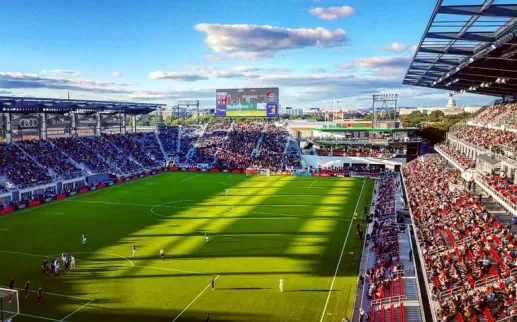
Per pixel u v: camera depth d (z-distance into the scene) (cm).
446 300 3369
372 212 7325
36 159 9800
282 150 13788
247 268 4638
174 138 14812
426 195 6806
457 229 4775
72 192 8981
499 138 7088
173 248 5312
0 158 9131
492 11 3344
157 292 4000
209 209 7581
